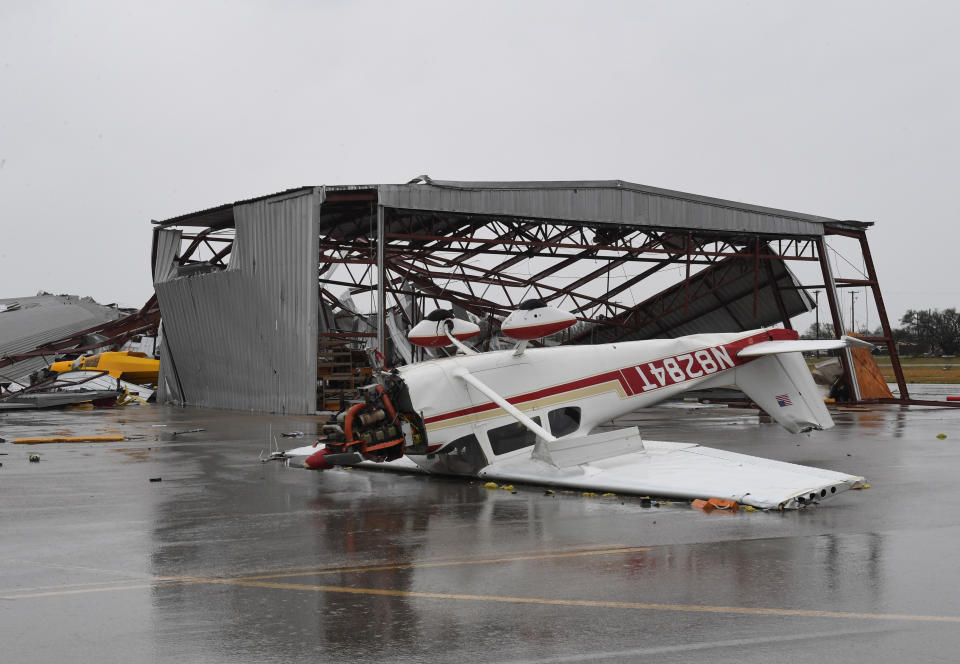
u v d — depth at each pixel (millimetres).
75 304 54781
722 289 33625
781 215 30453
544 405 12203
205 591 6000
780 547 7285
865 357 30578
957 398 31109
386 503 9797
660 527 8195
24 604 5691
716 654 4617
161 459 14492
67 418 25719
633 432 11312
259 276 27047
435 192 25250
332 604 5652
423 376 11430
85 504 9859
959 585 6023
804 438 17469
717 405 29797
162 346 34688
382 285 24609
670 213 28750
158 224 32844
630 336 36031
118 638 4973
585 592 5887
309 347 25109
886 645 4750
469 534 7953
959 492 10383
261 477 12188
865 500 9773
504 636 4957
